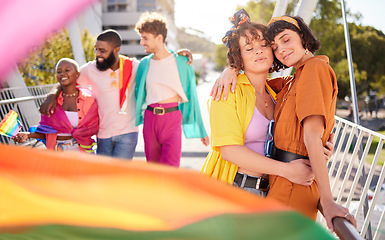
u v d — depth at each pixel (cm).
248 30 184
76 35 838
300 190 169
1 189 41
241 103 182
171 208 39
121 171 45
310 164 165
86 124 342
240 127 178
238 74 194
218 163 186
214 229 37
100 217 38
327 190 152
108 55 360
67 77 334
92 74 371
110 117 371
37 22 44
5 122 311
